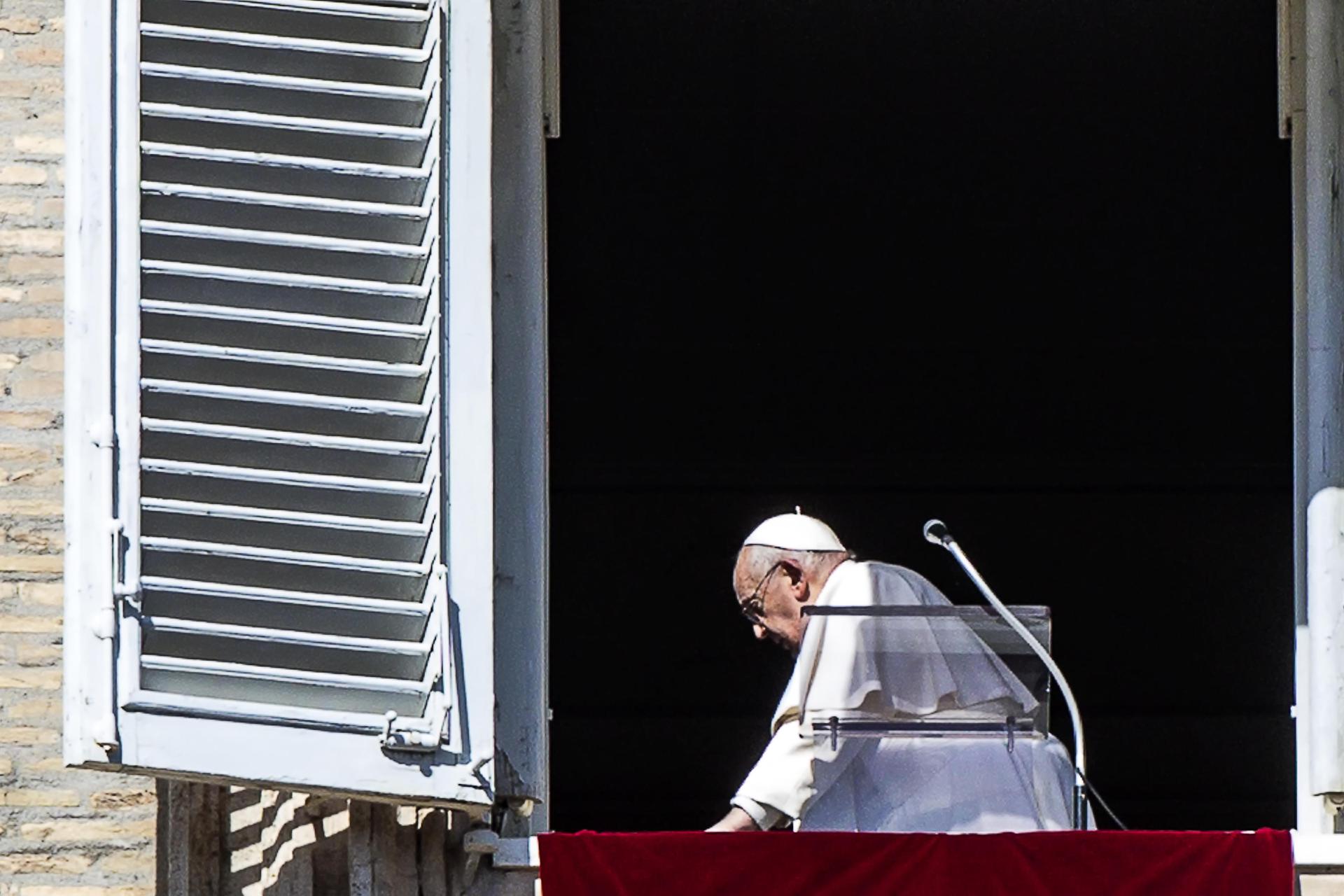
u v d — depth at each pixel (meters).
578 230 39.19
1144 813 37.31
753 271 39.59
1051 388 39.84
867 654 22.69
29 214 24.94
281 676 22.27
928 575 39.72
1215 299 39.69
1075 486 39.47
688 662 39.31
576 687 39.31
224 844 23.39
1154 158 38.84
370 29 23.47
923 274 39.75
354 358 22.94
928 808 22.97
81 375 22.38
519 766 23.86
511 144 25.05
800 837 22.69
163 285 22.69
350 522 22.64
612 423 39.66
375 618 22.59
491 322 23.22
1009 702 22.70
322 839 23.31
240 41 23.19
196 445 22.53
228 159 22.95
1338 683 23.97
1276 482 39.44
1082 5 37.03
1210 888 22.62
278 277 22.84
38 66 25.20
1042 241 39.66
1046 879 22.58
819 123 38.53
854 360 39.81
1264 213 39.09
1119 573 39.50
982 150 38.81
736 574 25.22
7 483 24.39
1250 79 38.00
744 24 37.34
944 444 39.97
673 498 39.28
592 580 39.28
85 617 22.00
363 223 23.11
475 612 22.66
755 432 39.91
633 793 37.50
